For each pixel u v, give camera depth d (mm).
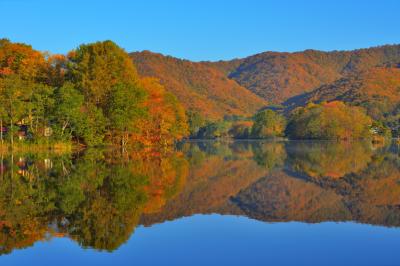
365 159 60719
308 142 149000
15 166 42062
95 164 45219
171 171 41406
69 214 21000
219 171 43062
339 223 20062
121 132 74125
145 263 14125
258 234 17922
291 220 20781
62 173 36875
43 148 63094
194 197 27062
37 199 24828
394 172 42594
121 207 22938
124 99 70500
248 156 67438
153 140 90438
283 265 13938
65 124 65938
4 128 70250
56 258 14617
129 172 38906
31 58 76625
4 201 24219
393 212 22750
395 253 15148
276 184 33906
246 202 25672
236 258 14609
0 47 77000
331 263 14102
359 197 27703
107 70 72562
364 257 14711
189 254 15102
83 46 73312
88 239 16844
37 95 62438
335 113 182500
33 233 17641
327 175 40031
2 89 60188
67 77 74438
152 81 91438
